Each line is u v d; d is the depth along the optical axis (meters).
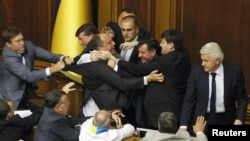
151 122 13.13
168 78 13.03
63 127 12.65
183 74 13.11
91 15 16.14
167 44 13.00
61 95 12.67
